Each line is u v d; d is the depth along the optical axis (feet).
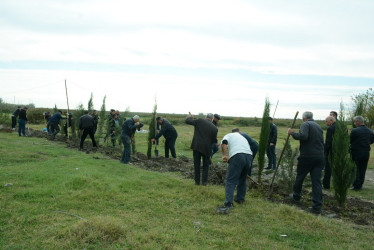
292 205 24.82
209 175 34.32
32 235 15.87
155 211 20.42
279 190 28.84
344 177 24.61
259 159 30.45
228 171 22.18
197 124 28.58
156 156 46.91
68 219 18.02
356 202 26.99
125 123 37.52
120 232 16.08
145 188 25.84
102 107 50.96
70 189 23.73
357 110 34.42
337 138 25.22
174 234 16.63
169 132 45.06
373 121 74.95
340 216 22.84
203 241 16.10
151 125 43.96
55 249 14.37
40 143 51.98
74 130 59.11
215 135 28.37
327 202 26.25
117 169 32.40
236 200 23.67
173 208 21.24
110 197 22.67
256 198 25.67
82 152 44.65
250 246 15.84
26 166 30.91
